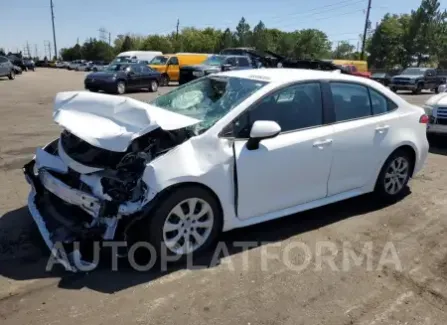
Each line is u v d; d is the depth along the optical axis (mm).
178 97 4488
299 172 4027
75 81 30141
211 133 3566
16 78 32562
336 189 4430
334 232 4281
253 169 3715
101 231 3305
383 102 4777
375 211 4848
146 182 3252
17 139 8320
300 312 3014
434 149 8359
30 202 4082
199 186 3471
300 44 71188
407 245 4062
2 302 3014
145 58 34562
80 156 3672
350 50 80750
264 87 3936
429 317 2996
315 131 4125
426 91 28875
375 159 4668
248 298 3152
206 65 21156
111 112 3600
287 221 4500
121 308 2986
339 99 4379
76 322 2822
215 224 3664
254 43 82312
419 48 50000
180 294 3174
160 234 3375
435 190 5645
